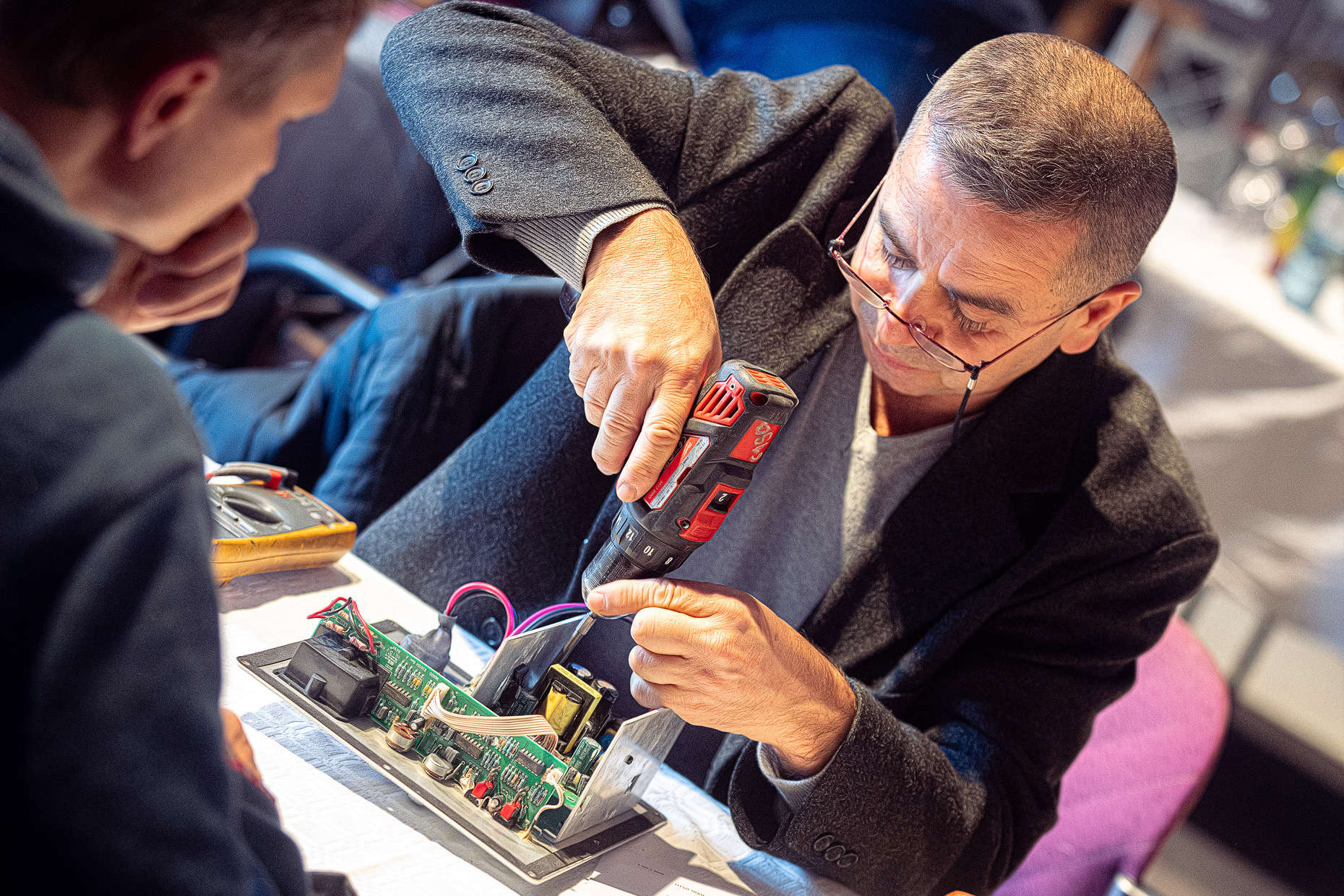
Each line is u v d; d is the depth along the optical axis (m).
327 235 2.39
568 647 0.86
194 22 0.43
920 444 1.10
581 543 1.19
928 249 0.91
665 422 0.79
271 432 1.64
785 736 0.87
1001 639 1.08
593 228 0.92
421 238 2.50
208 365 2.13
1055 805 1.06
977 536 1.08
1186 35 2.82
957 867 1.00
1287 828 2.70
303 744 0.81
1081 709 1.06
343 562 1.09
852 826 0.91
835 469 1.14
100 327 0.43
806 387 1.15
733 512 1.15
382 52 1.18
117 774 0.39
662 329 0.84
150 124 0.45
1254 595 2.45
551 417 1.19
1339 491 2.29
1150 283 2.39
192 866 0.40
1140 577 1.06
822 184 1.14
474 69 1.06
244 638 0.89
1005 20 2.00
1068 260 0.90
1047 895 1.34
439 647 0.87
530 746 0.79
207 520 0.43
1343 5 2.63
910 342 0.96
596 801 0.80
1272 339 2.27
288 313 2.28
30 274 0.41
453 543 1.22
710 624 0.81
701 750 1.17
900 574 1.09
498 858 0.75
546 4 2.69
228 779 0.42
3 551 0.38
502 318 1.54
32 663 0.38
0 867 0.39
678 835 0.91
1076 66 0.89
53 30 0.42
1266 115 2.84
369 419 1.49
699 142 1.13
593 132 1.00
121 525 0.39
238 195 0.51
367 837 0.74
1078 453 1.10
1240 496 2.42
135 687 0.39
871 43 2.05
